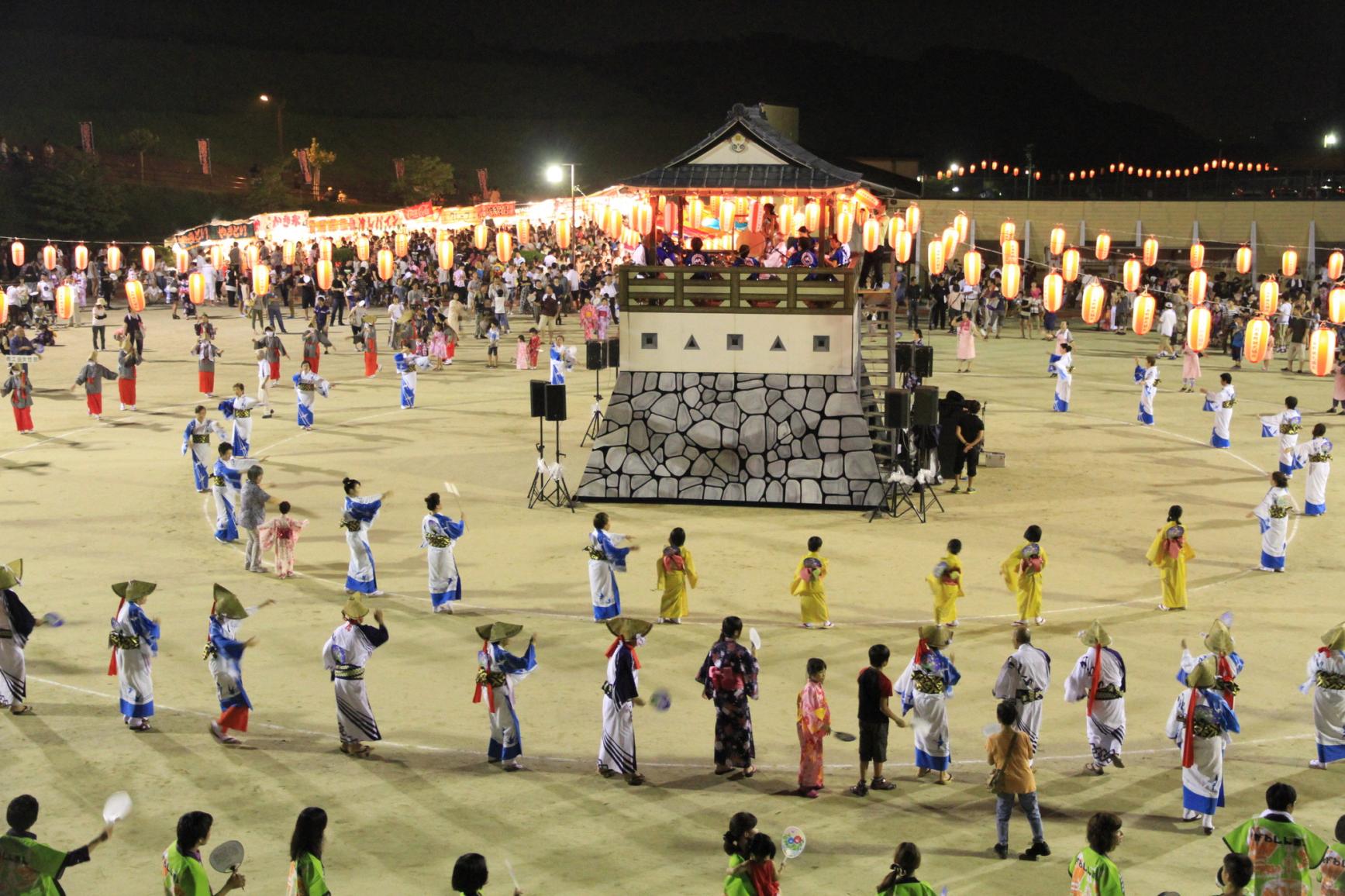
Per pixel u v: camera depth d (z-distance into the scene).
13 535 20.80
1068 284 53.94
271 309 47.94
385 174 94.50
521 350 40.06
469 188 95.44
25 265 52.56
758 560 19.67
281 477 24.88
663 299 23.61
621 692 12.13
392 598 17.80
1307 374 39.19
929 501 23.52
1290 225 56.41
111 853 10.67
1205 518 22.17
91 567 19.09
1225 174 65.94
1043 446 28.14
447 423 30.66
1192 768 11.19
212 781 12.14
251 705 14.04
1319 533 21.34
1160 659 15.51
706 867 10.50
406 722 13.62
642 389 23.83
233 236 56.56
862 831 11.23
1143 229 58.72
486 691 14.03
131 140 77.19
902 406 22.09
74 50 95.88
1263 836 9.26
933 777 12.41
